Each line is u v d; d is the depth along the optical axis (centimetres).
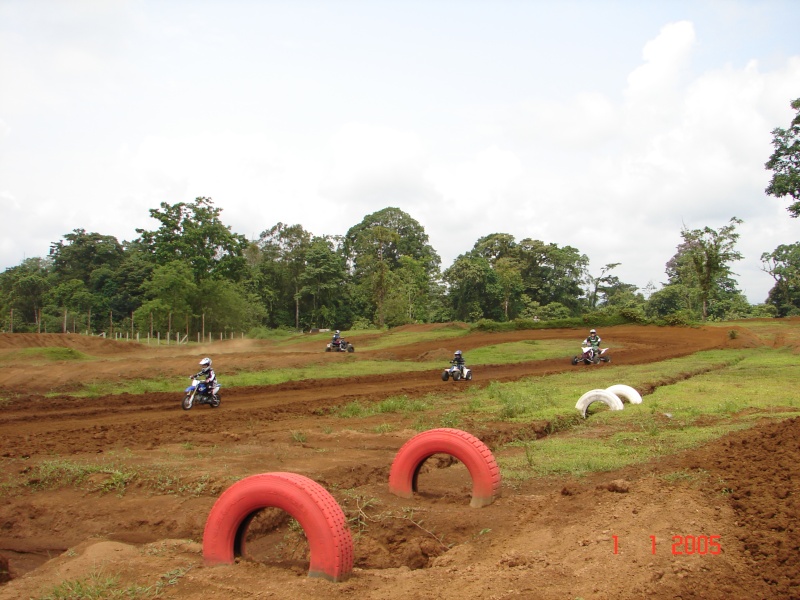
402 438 1305
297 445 1225
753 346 4319
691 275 8894
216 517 609
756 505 684
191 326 6531
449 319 9300
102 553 637
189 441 1270
